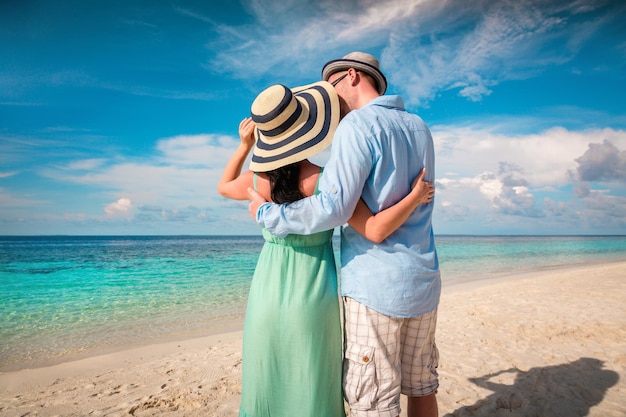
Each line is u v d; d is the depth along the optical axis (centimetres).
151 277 1922
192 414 307
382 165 155
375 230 154
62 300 1251
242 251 4497
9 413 345
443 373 372
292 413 163
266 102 160
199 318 912
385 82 189
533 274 1723
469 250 4322
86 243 7419
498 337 498
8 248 5509
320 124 166
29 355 635
